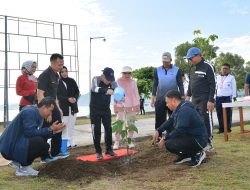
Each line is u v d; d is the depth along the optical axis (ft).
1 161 22.38
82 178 17.54
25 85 26.91
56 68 21.24
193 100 23.49
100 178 17.61
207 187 15.29
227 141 27.91
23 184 16.58
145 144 26.81
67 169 18.24
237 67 107.04
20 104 27.22
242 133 29.04
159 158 21.43
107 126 21.98
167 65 25.52
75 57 57.93
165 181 16.58
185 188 15.25
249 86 32.89
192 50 23.02
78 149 26.45
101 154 21.42
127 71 25.46
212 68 22.80
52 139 21.11
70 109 25.68
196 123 19.25
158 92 25.72
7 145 17.97
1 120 56.34
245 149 24.00
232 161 20.15
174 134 19.39
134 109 25.77
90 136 34.27
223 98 32.27
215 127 37.81
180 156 20.17
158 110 25.70
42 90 20.85
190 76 23.84
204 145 19.40
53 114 20.77
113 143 28.09
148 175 17.84
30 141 18.02
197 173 17.75
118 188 15.58
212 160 20.43
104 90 20.86
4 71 49.96
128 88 25.68
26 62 26.96
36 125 18.07
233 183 15.85
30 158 18.10
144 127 39.73
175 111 19.80
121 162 20.98
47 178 17.72
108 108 21.79
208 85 22.95
